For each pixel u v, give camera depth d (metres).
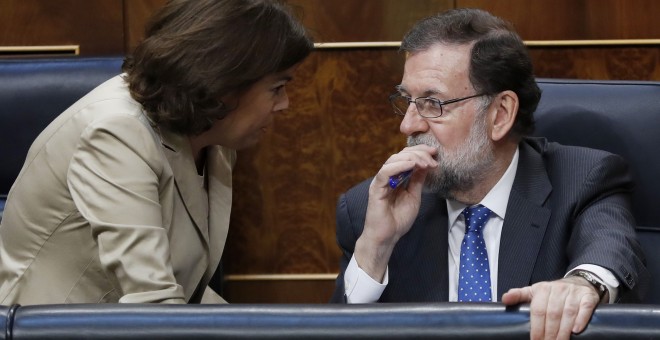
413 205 7.23
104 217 6.86
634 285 6.27
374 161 12.34
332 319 4.41
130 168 6.96
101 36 12.29
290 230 12.41
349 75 12.27
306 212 12.39
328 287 12.46
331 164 12.35
